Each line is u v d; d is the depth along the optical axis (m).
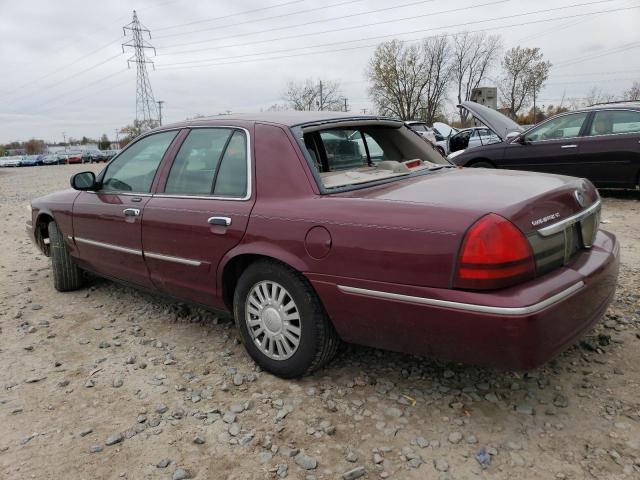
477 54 61.84
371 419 2.75
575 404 2.78
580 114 8.29
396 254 2.49
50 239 4.93
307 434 2.65
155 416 2.87
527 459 2.40
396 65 60.12
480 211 2.38
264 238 2.99
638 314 3.76
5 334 4.09
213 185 3.41
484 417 2.71
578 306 2.49
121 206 4.00
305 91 66.94
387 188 2.94
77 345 3.84
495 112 9.57
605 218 7.07
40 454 2.60
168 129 3.95
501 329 2.26
